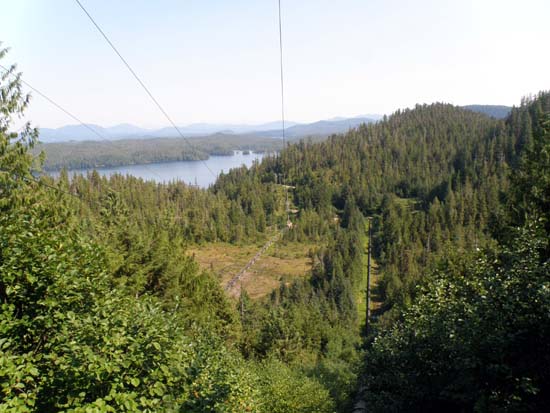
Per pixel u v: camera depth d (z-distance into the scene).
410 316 13.31
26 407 4.16
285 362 35.69
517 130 126.31
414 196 137.75
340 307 65.56
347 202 131.88
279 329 39.16
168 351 5.69
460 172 120.06
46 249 6.02
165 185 131.75
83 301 6.16
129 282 21.83
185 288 29.02
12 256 5.66
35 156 12.30
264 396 14.80
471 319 7.16
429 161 152.00
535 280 6.71
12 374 4.23
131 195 102.81
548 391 6.33
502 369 6.37
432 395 10.10
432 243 81.19
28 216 6.87
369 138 186.38
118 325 5.57
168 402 5.22
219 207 125.44
